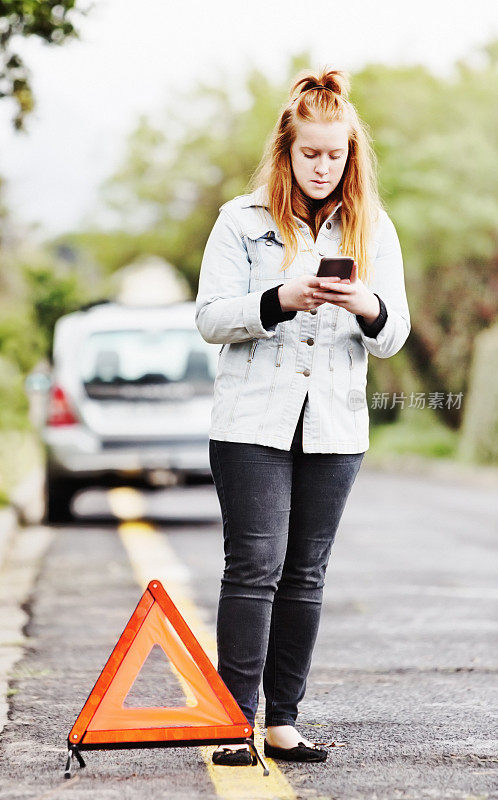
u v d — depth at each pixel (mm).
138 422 31953
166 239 104938
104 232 105812
